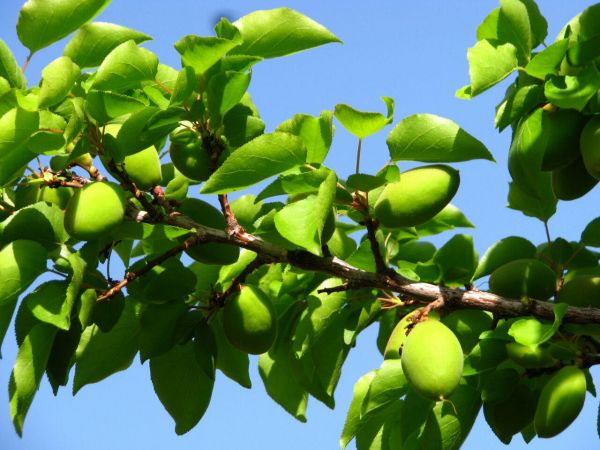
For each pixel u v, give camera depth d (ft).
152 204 3.53
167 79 3.46
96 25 3.50
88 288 3.47
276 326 3.52
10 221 3.43
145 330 3.52
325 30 3.49
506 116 3.40
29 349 3.39
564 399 3.34
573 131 3.37
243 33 3.47
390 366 3.41
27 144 3.39
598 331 3.44
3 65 3.47
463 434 3.44
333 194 3.29
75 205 3.41
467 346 3.50
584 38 3.40
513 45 3.43
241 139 3.49
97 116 3.40
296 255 3.46
